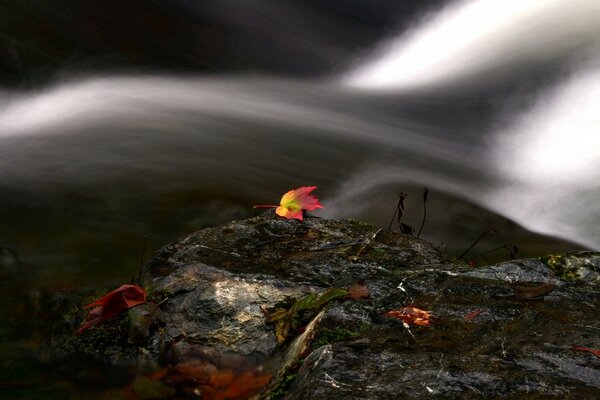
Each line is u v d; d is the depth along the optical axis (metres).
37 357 1.40
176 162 2.64
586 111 3.58
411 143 3.29
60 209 2.22
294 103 3.68
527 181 2.96
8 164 2.53
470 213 2.50
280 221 1.63
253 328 1.33
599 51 4.11
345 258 1.51
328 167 2.84
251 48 4.37
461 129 3.59
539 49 4.28
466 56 4.46
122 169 2.53
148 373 1.30
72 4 3.96
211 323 1.34
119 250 1.99
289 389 1.19
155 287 1.42
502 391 1.12
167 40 4.10
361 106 3.81
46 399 1.29
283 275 1.45
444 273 1.43
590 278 1.43
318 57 4.54
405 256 1.54
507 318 1.29
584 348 1.20
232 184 2.51
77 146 2.72
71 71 3.51
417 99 3.98
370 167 2.89
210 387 1.26
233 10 4.64
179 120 3.09
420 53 4.70
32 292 1.66
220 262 1.49
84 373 1.32
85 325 1.37
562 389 1.12
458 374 1.15
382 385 1.13
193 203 2.32
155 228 2.15
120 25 4.01
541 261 1.47
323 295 1.33
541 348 1.20
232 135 3.01
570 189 2.83
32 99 3.20
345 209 2.46
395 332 1.25
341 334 1.25
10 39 3.54
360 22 5.08
